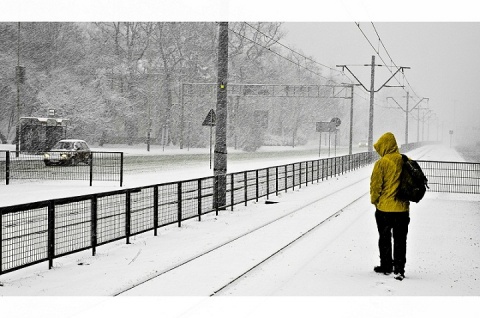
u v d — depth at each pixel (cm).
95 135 6488
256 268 947
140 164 3878
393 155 900
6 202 1662
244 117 7869
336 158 3369
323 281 860
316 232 1322
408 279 882
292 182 2431
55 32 6494
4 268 829
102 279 853
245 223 1442
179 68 7319
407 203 894
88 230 1040
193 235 1259
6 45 6100
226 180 1708
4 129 6662
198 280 853
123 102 6750
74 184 2323
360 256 1048
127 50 7119
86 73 6731
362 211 1709
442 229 1380
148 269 918
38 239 912
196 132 7356
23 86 6044
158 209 1284
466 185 2264
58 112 6162
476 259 1037
